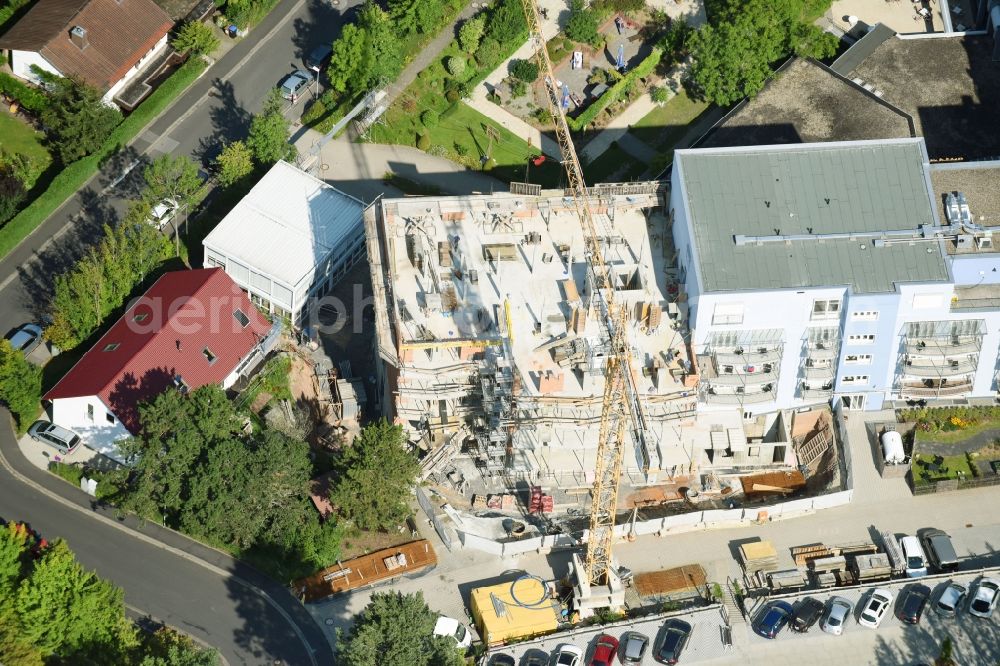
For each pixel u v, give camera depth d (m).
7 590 194.00
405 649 185.62
